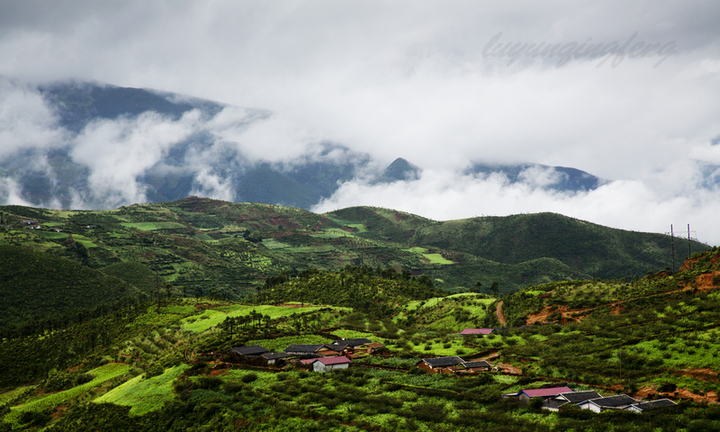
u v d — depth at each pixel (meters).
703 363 76.38
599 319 120.69
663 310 114.25
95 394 115.69
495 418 66.50
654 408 63.16
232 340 126.50
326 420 72.56
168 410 86.81
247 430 75.19
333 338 135.88
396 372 96.06
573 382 79.38
